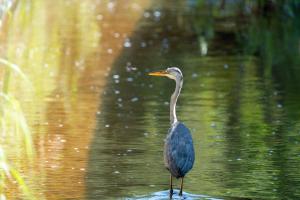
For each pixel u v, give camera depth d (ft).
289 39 75.51
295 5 85.92
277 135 44.83
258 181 36.99
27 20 70.38
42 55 65.62
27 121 46.91
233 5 92.27
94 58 65.87
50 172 37.86
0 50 64.49
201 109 50.57
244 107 51.16
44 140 43.19
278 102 52.49
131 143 43.01
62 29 77.46
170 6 94.53
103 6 94.02
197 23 82.74
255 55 68.44
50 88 55.42
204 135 44.70
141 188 35.88
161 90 55.72
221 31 78.69
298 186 36.29
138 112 49.70
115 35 76.13
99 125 46.55
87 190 35.40
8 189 35.37
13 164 38.93
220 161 40.04
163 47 71.05
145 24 82.23
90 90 55.26
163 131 45.44
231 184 36.55
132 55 67.56
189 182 36.88
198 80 58.75
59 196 34.55
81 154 40.83
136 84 57.36
